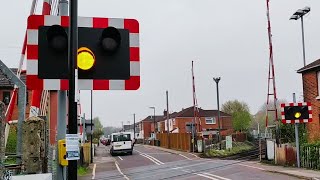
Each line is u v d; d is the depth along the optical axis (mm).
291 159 24141
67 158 5383
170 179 20547
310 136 29078
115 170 26812
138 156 41688
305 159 22672
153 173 24062
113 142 44688
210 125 82812
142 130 118250
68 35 5586
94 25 5887
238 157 35125
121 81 5914
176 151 49219
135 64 5992
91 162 33812
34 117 6656
